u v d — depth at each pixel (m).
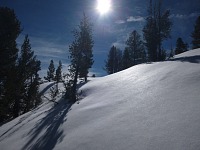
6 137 12.20
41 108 19.03
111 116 8.83
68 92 19.25
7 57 20.70
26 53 26.31
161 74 12.77
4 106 21.80
